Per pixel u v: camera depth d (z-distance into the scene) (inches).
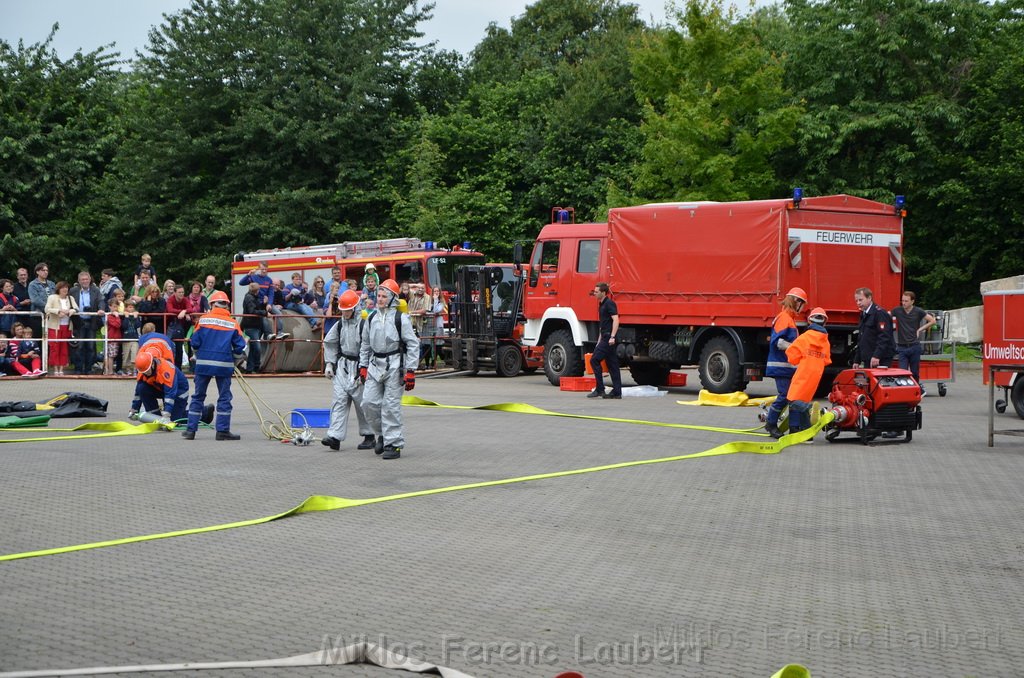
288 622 229.6
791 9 1555.1
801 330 753.6
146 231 1806.1
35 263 1756.9
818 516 348.8
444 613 237.0
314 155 1753.2
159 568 275.7
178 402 600.7
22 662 201.3
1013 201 1342.3
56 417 640.4
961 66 1477.6
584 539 311.9
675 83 1349.7
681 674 199.2
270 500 370.9
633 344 850.8
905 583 266.5
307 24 1760.6
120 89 2160.4
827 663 206.4
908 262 1434.5
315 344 1003.3
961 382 1008.9
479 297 1041.5
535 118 1828.2
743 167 1315.2
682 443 527.5
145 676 193.9
